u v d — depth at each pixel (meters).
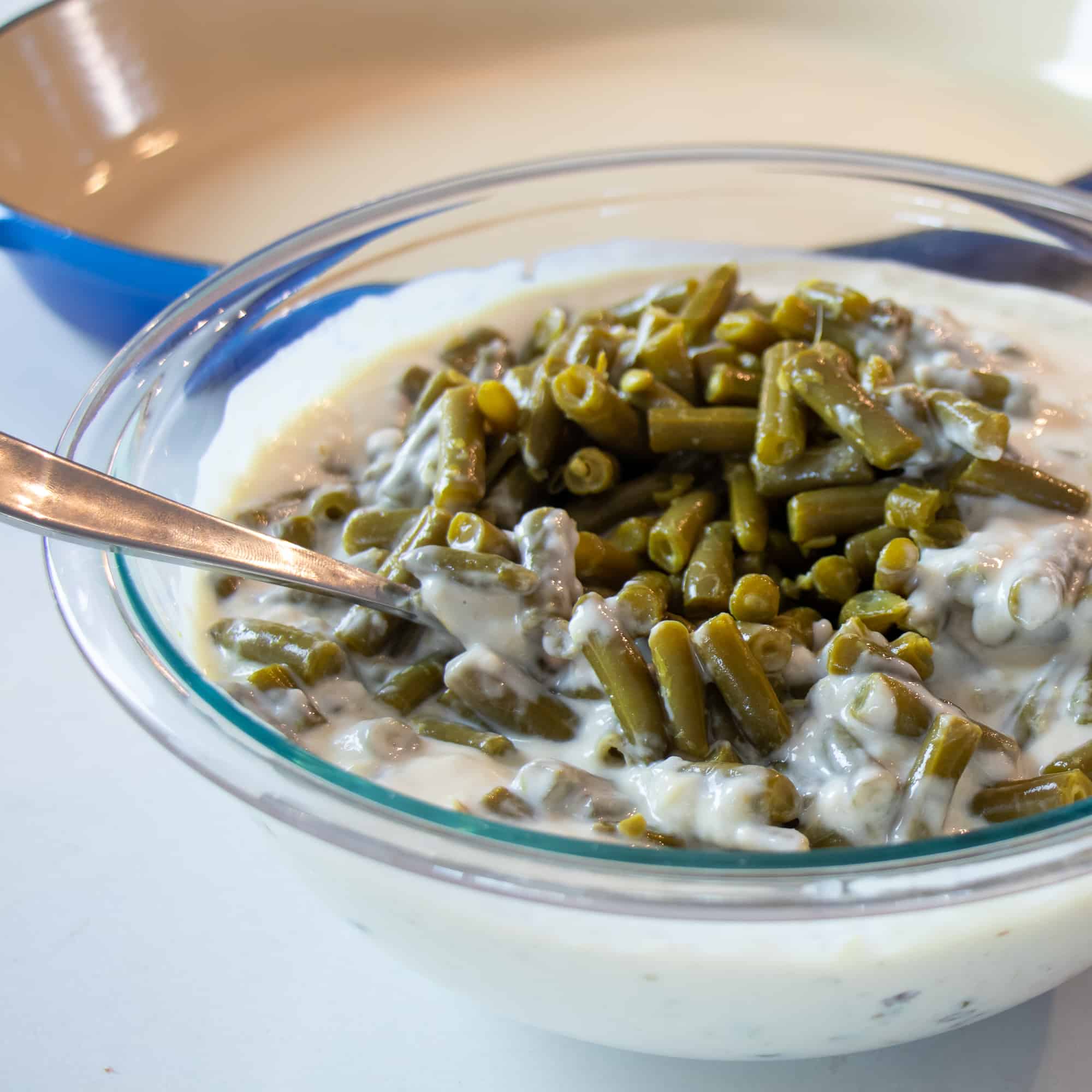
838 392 0.49
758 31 0.82
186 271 0.61
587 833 0.44
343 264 0.55
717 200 0.58
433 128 0.75
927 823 0.44
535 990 0.44
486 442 0.52
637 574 0.50
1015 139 0.72
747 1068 0.46
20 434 0.63
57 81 0.71
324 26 0.79
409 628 0.49
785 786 0.44
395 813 0.41
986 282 0.57
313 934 0.49
